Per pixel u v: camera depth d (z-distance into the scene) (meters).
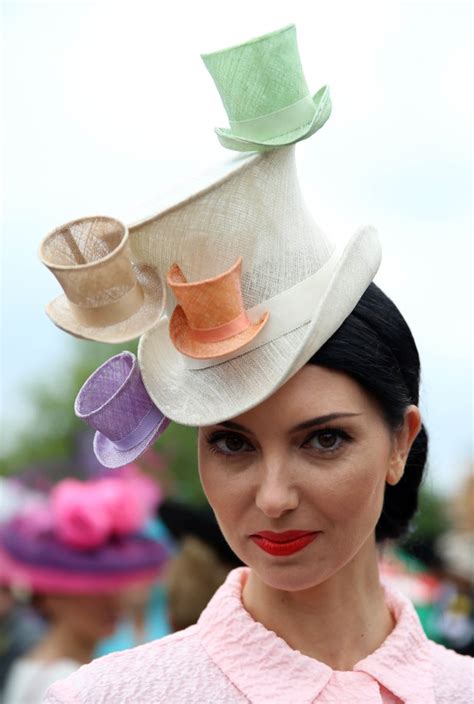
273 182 2.55
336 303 2.49
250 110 2.52
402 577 6.49
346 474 2.54
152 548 5.48
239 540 2.59
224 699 2.66
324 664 2.68
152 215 2.48
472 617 6.39
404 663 2.77
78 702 2.67
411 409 2.75
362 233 2.56
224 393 2.53
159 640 2.79
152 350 2.64
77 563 5.32
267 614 2.74
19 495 8.63
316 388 2.51
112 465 2.66
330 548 2.56
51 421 13.55
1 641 5.99
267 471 2.51
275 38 2.50
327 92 2.55
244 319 2.50
